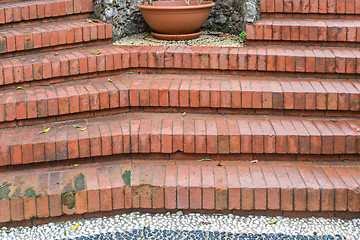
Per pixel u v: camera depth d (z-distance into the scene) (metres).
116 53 4.86
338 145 4.00
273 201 3.69
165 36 5.46
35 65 4.53
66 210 3.67
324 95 4.36
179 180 3.79
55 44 4.97
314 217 3.73
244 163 4.09
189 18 5.29
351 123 4.25
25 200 3.59
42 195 3.61
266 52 4.86
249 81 4.66
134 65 4.94
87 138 3.99
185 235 3.49
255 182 3.75
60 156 3.97
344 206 3.66
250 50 4.96
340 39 5.04
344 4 5.38
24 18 5.14
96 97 4.38
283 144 4.03
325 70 4.75
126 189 3.72
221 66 4.85
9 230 3.59
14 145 3.88
